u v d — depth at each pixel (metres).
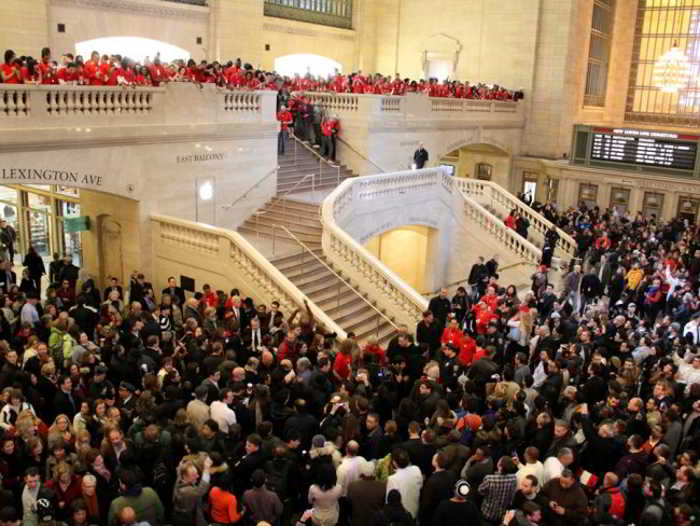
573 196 31.06
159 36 24.09
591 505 7.12
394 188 20.67
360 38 35.34
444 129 27.27
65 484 6.48
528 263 23.06
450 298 24.67
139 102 15.34
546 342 11.84
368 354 10.73
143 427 7.59
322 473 6.69
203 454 6.88
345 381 9.29
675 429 8.56
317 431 7.97
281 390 8.27
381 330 15.59
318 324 12.05
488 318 13.68
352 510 6.79
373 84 23.91
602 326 12.98
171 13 24.33
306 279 15.98
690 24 35.38
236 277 14.95
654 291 17.53
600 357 10.41
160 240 16.16
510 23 32.94
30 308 11.16
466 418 8.14
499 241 23.92
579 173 30.56
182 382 9.10
